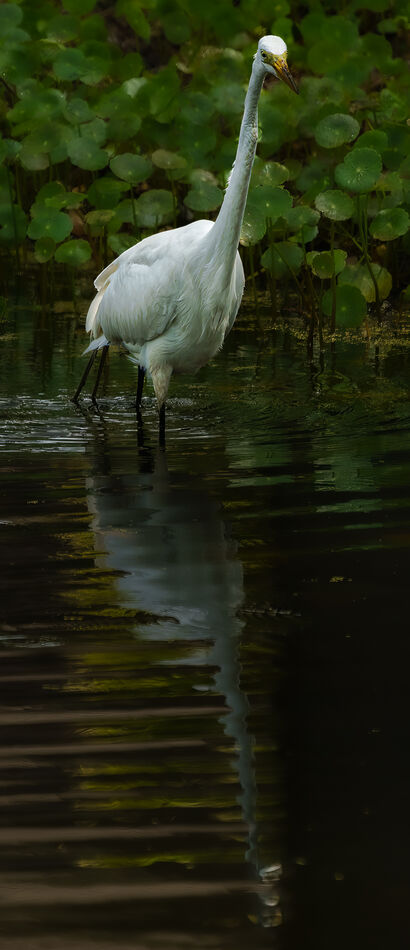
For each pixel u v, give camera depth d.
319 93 19.92
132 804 5.29
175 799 5.34
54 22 22.41
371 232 17.02
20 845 5.03
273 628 7.15
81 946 4.46
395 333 16.86
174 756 5.69
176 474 10.55
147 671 6.61
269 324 17.52
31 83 20.61
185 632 7.11
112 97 19.47
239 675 6.53
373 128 20.11
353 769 5.56
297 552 8.41
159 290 11.73
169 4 23.34
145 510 9.47
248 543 8.62
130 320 12.12
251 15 23.66
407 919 4.61
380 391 13.63
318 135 17.69
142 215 17.73
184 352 12.08
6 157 20.19
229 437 11.88
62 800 5.34
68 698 6.29
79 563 8.27
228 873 4.85
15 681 6.48
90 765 5.61
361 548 8.46
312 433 11.94
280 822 5.16
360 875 4.86
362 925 4.59
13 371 14.89
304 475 10.39
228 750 5.74
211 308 11.72
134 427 12.42
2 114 22.25
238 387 13.98
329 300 16.61
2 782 5.48
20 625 7.26
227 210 11.28
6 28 21.53
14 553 8.51
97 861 4.90
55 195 18.27
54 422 12.63
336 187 19.00
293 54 22.94
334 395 13.50
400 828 5.13
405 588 7.70
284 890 4.74
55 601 7.60
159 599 7.62
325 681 6.43
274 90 20.19
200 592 7.69
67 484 10.28
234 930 4.54
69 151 18.25
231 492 9.91
